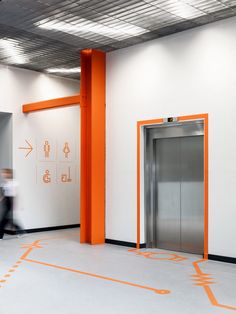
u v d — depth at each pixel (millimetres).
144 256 8484
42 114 12234
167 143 9344
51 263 7773
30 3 7426
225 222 7969
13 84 11547
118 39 9367
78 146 13211
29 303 5414
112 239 9961
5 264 7676
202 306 5293
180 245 9023
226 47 8070
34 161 11969
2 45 9758
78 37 9234
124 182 9750
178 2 7371
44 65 11531
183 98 8727
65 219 12781
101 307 5250
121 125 9883
